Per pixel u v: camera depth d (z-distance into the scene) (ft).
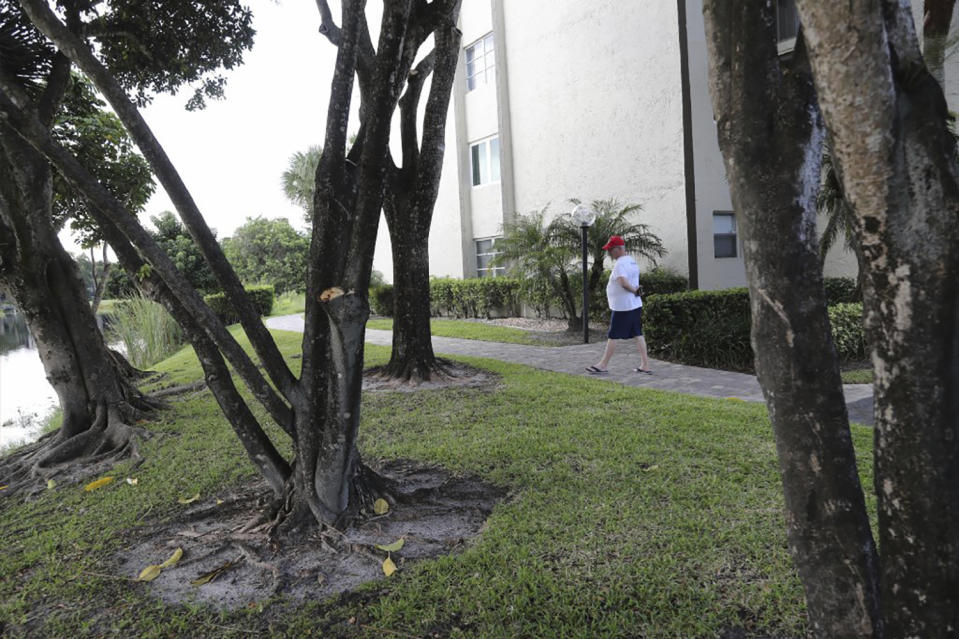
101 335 20.33
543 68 49.21
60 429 19.54
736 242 41.81
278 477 11.39
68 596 9.27
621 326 24.79
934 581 4.00
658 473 12.75
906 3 3.93
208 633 8.07
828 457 4.63
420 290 25.48
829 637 4.79
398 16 8.40
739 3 4.58
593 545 9.77
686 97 37.65
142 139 9.36
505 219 53.62
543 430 16.57
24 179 18.33
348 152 10.61
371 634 7.83
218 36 22.79
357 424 10.50
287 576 9.54
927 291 3.90
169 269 9.58
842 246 40.22
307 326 10.48
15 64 18.63
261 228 124.16
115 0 20.38
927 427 3.97
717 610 7.92
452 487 12.89
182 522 12.10
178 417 21.17
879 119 3.82
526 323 48.08
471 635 7.68
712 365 26.32
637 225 39.32
